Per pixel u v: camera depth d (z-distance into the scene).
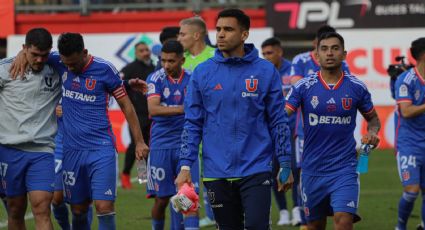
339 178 21.95
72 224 23.92
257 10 61.97
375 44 58.44
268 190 19.36
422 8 59.72
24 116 22.22
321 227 23.11
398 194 39.09
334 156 22.08
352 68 58.56
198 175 25.64
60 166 25.34
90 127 22.52
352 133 22.22
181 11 63.09
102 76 22.45
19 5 64.94
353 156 22.19
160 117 26.08
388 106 58.69
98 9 64.38
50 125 22.62
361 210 34.53
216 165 19.45
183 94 26.25
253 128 19.52
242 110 19.42
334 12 60.06
